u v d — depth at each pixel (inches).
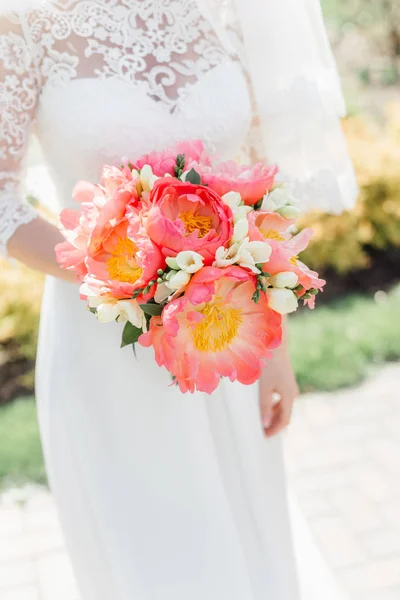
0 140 63.5
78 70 65.4
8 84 62.8
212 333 51.2
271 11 70.8
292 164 75.5
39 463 149.0
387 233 239.0
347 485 135.0
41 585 117.2
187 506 71.4
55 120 65.2
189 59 68.5
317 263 233.3
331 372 176.4
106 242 52.2
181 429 70.6
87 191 56.1
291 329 201.6
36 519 133.8
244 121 71.2
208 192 52.2
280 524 80.3
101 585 77.1
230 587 72.8
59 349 71.8
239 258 51.0
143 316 52.0
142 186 53.9
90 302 52.5
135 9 66.4
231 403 74.1
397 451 144.5
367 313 208.7
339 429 154.3
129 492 70.7
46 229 64.8
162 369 69.9
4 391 182.7
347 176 78.4
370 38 377.1
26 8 62.9
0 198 64.7
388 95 353.4
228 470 76.0
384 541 119.3
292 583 81.4
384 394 166.9
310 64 73.5
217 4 69.4
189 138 67.5
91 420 70.9
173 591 71.8
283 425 78.6
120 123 65.0
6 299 191.0
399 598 106.7
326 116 75.6
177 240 50.1
